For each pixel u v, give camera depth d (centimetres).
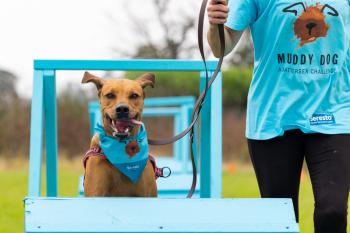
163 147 2777
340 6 527
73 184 1596
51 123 627
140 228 456
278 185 538
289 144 534
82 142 2688
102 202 471
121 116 555
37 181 568
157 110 1351
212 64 609
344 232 499
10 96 2730
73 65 605
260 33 538
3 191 1423
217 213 470
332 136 517
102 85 587
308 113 523
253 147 545
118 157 564
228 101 3116
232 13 536
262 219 468
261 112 538
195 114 627
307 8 523
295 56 526
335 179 504
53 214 461
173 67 609
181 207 471
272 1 526
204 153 640
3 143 2630
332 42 526
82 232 452
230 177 1903
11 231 888
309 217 963
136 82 586
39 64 604
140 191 588
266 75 536
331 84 527
